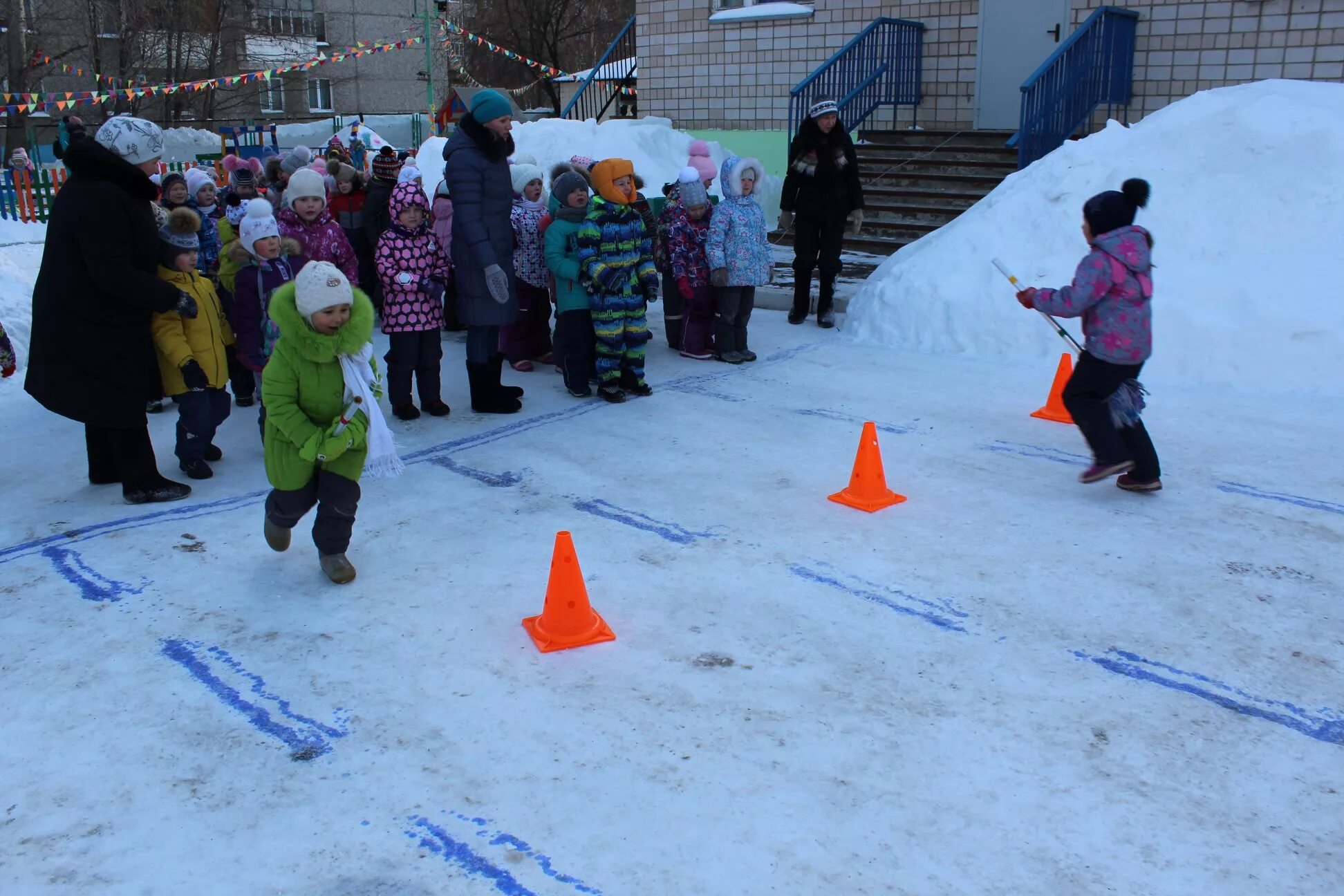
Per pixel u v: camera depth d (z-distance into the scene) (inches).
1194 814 109.8
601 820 109.5
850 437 240.4
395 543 183.3
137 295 182.2
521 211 299.6
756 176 294.8
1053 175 336.8
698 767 118.3
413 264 246.8
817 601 159.0
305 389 152.4
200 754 122.5
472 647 146.3
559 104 1393.9
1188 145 321.1
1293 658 140.9
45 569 173.6
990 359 310.2
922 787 114.4
